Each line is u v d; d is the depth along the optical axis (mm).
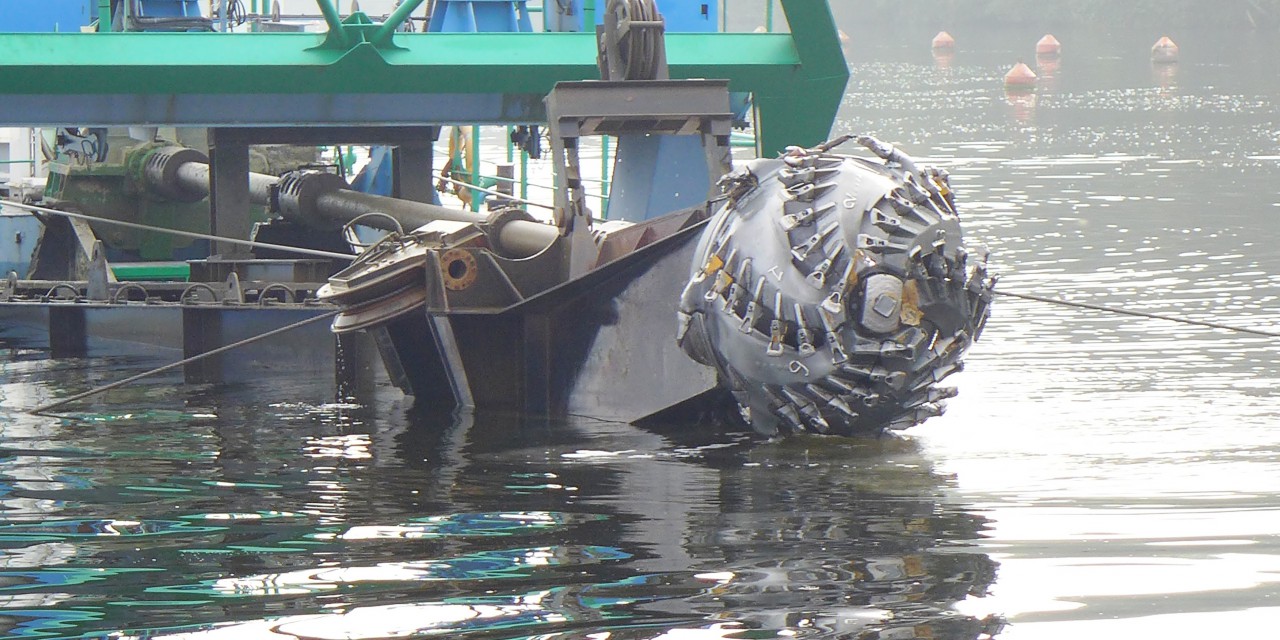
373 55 30281
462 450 20203
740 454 19516
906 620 12141
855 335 19484
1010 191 75562
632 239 23125
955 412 22281
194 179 36375
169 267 37031
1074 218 61188
